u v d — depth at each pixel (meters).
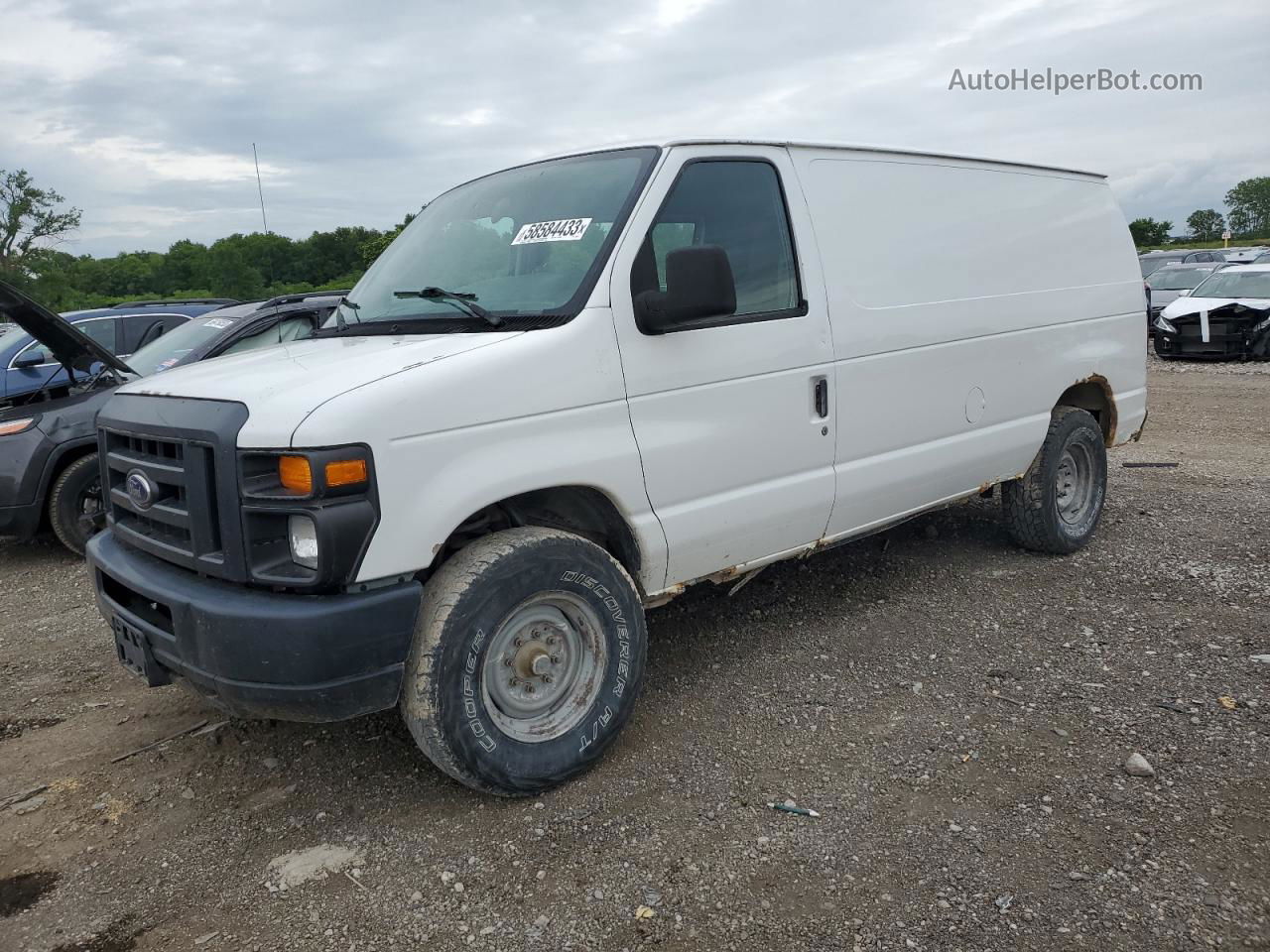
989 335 4.98
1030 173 5.45
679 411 3.61
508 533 3.24
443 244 4.05
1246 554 5.63
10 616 5.71
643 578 3.64
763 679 4.20
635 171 3.67
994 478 5.24
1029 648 4.45
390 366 3.04
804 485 4.10
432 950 2.61
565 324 3.32
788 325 3.96
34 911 2.85
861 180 4.42
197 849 3.13
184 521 3.04
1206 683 3.97
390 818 3.25
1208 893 2.67
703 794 3.30
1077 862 2.84
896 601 5.10
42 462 6.71
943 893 2.73
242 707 2.93
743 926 2.64
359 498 2.81
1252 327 16.11
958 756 3.49
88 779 3.60
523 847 3.04
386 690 2.94
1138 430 6.34
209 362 3.79
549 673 3.33
